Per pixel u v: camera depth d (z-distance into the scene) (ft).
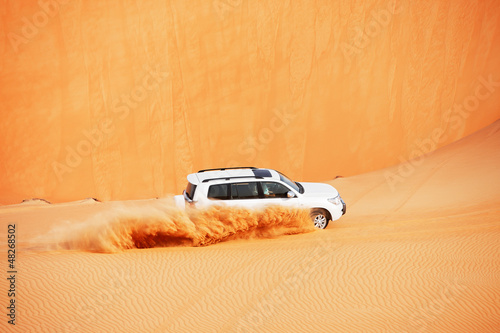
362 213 42.75
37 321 20.25
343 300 22.30
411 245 29.71
